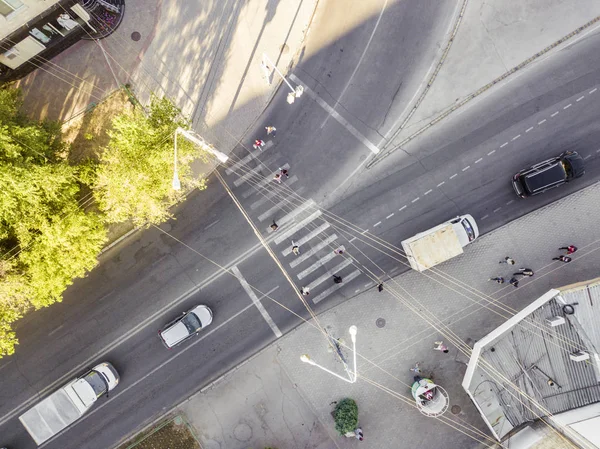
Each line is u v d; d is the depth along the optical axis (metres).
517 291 28.53
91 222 24.41
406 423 28.55
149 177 23.81
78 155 28.64
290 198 28.97
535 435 23.80
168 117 24.58
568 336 24.59
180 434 29.03
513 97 28.56
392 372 28.67
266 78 28.72
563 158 27.59
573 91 28.41
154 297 29.12
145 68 29.09
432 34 28.77
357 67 28.92
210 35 29.06
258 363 28.98
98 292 29.12
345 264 28.88
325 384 28.75
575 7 28.42
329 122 28.97
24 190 21.56
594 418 22.41
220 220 29.02
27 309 29.05
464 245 28.23
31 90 28.88
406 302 28.78
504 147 28.61
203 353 29.09
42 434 27.67
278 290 28.97
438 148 28.78
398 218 28.81
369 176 28.91
